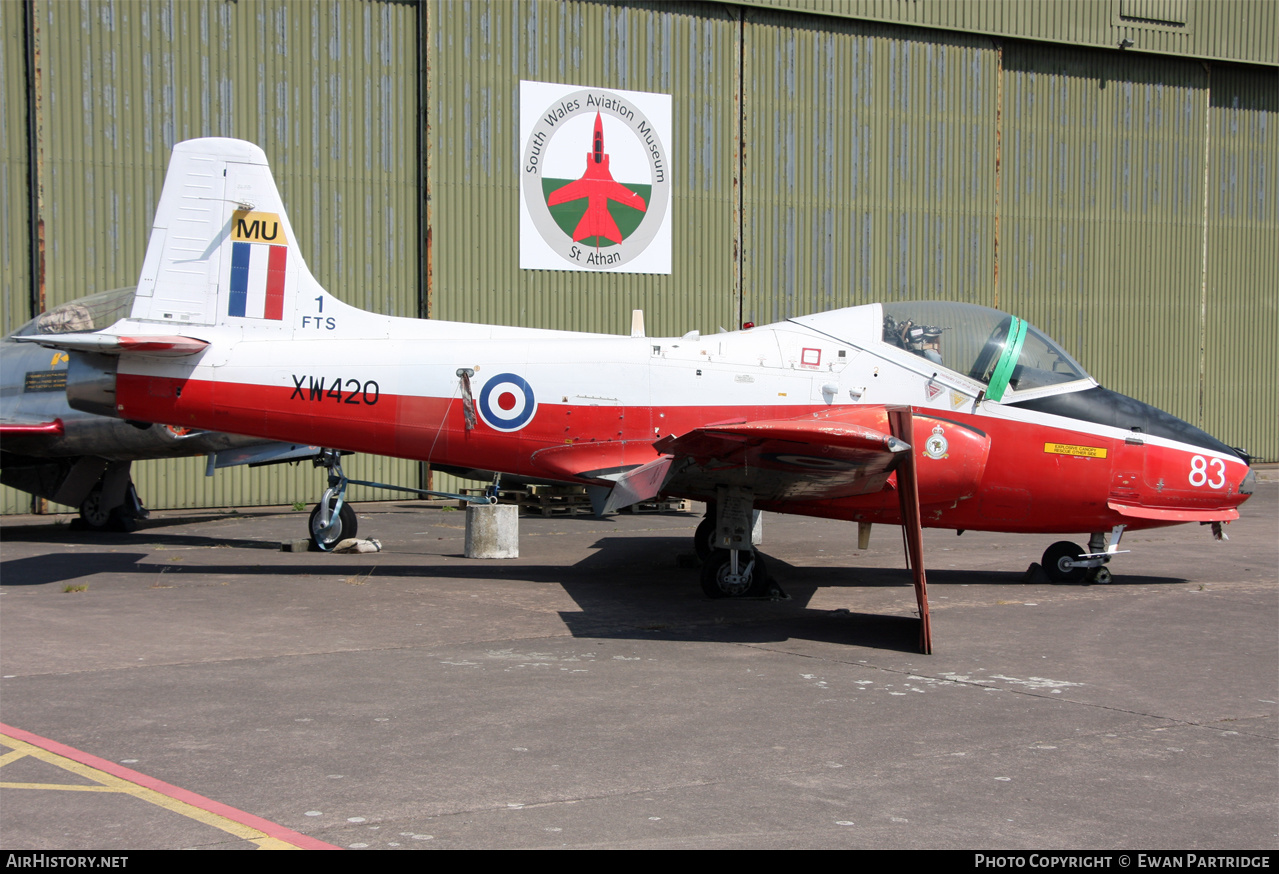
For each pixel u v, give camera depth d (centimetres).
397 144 1641
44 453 1214
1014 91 1988
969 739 503
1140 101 2086
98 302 1220
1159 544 1253
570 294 1733
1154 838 385
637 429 939
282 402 938
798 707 556
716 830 386
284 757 461
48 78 1470
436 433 948
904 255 1925
